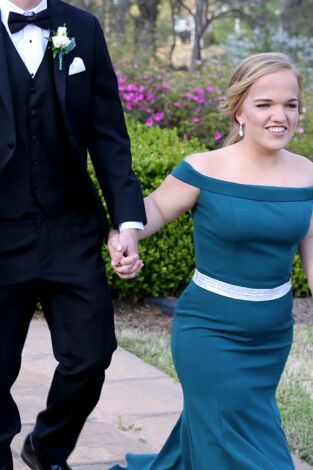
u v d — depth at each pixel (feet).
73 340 11.93
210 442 11.73
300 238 11.98
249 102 11.78
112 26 63.57
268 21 71.05
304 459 15.03
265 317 11.85
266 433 11.82
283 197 11.78
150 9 62.49
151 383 18.39
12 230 11.71
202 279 12.01
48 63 11.66
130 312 24.17
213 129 33.01
